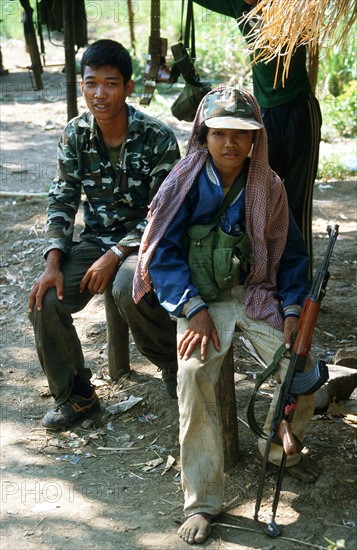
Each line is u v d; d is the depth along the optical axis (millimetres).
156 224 3223
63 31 6145
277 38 3521
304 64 4727
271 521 3100
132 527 3193
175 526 3184
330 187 7883
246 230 3252
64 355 3799
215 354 3125
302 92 4750
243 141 3141
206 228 3244
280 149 4852
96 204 3965
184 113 4973
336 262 5938
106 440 3832
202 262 3254
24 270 5836
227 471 3508
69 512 3299
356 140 9656
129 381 4301
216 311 3297
